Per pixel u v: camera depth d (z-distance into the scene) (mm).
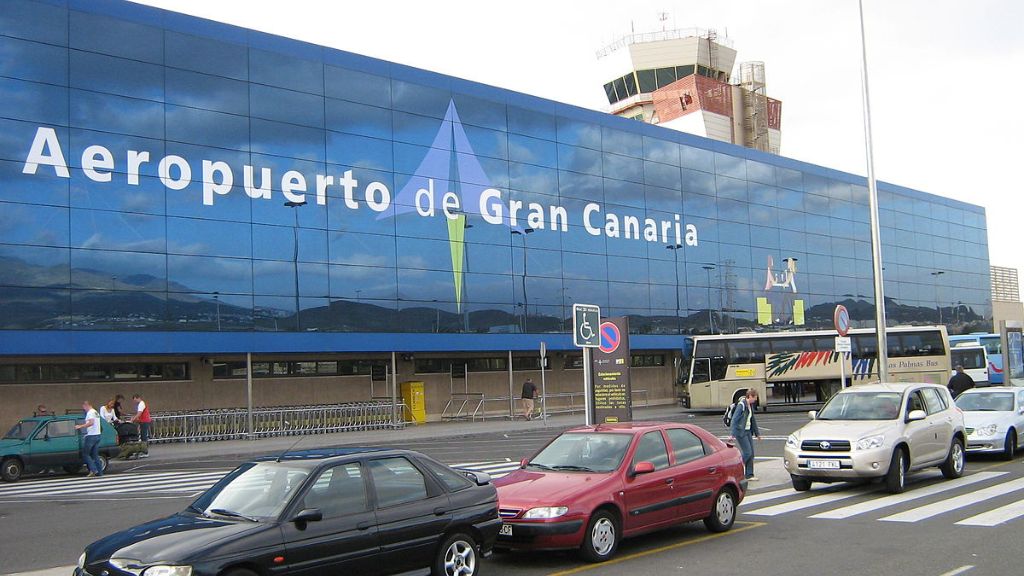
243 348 32656
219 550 7305
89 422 22234
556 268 44375
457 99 41094
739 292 55062
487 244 41438
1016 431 19281
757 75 81938
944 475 16547
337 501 8258
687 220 52312
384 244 37469
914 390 16188
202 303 31922
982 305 79250
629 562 10008
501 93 43125
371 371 38406
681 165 52469
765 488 16312
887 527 11586
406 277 38062
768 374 42594
